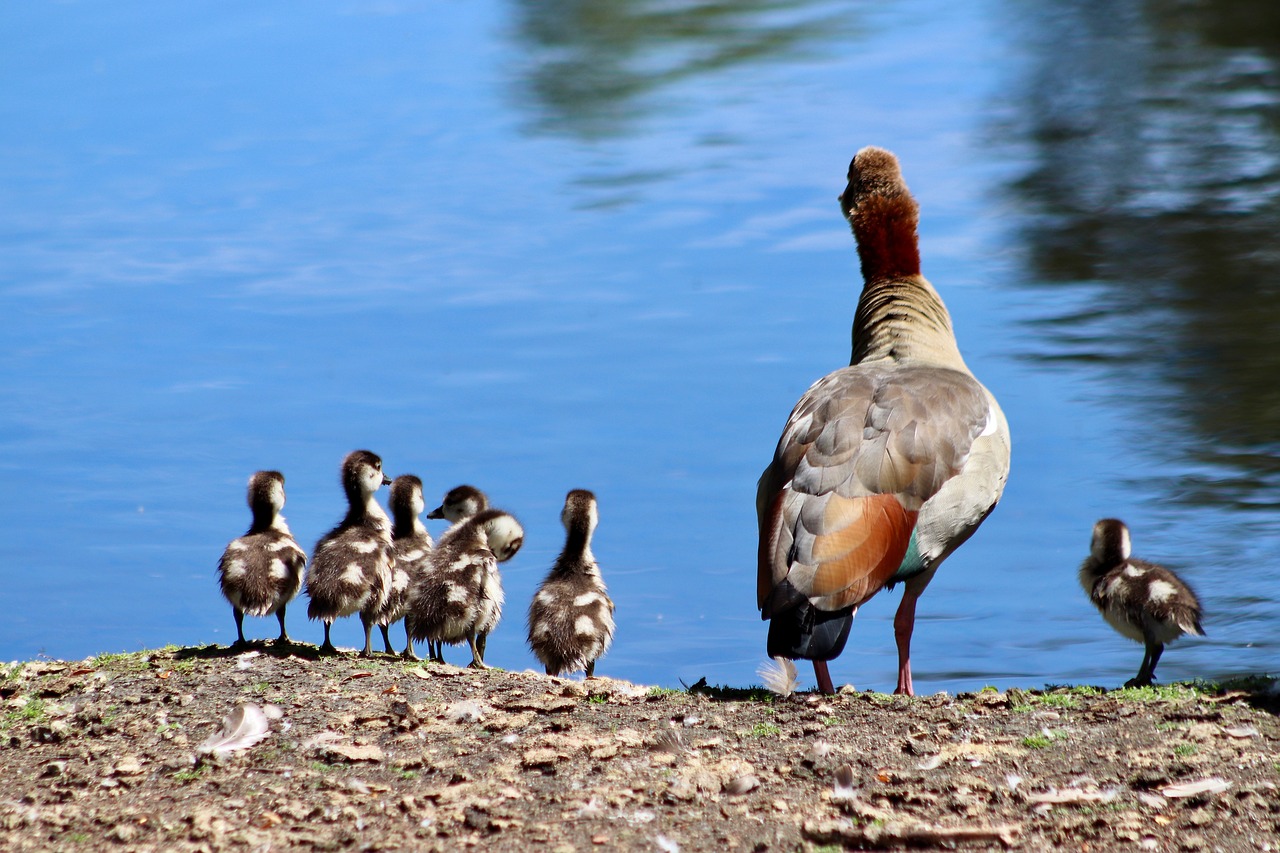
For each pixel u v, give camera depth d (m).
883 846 8.99
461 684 12.80
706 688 13.02
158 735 11.59
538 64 59.22
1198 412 25.23
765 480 12.78
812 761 10.47
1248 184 40.69
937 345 14.21
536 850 9.12
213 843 9.34
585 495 16.05
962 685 16.81
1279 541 20.19
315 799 10.08
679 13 69.12
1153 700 11.54
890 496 11.93
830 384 13.00
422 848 9.20
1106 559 14.27
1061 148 45.44
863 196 14.69
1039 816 9.34
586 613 15.39
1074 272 33.66
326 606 14.50
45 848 9.32
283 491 15.35
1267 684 12.05
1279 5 66.50
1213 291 32.06
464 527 15.93
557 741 11.02
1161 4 69.62
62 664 13.89
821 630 11.53
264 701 12.29
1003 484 12.97
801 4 71.38
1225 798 9.34
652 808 9.75
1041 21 67.31
